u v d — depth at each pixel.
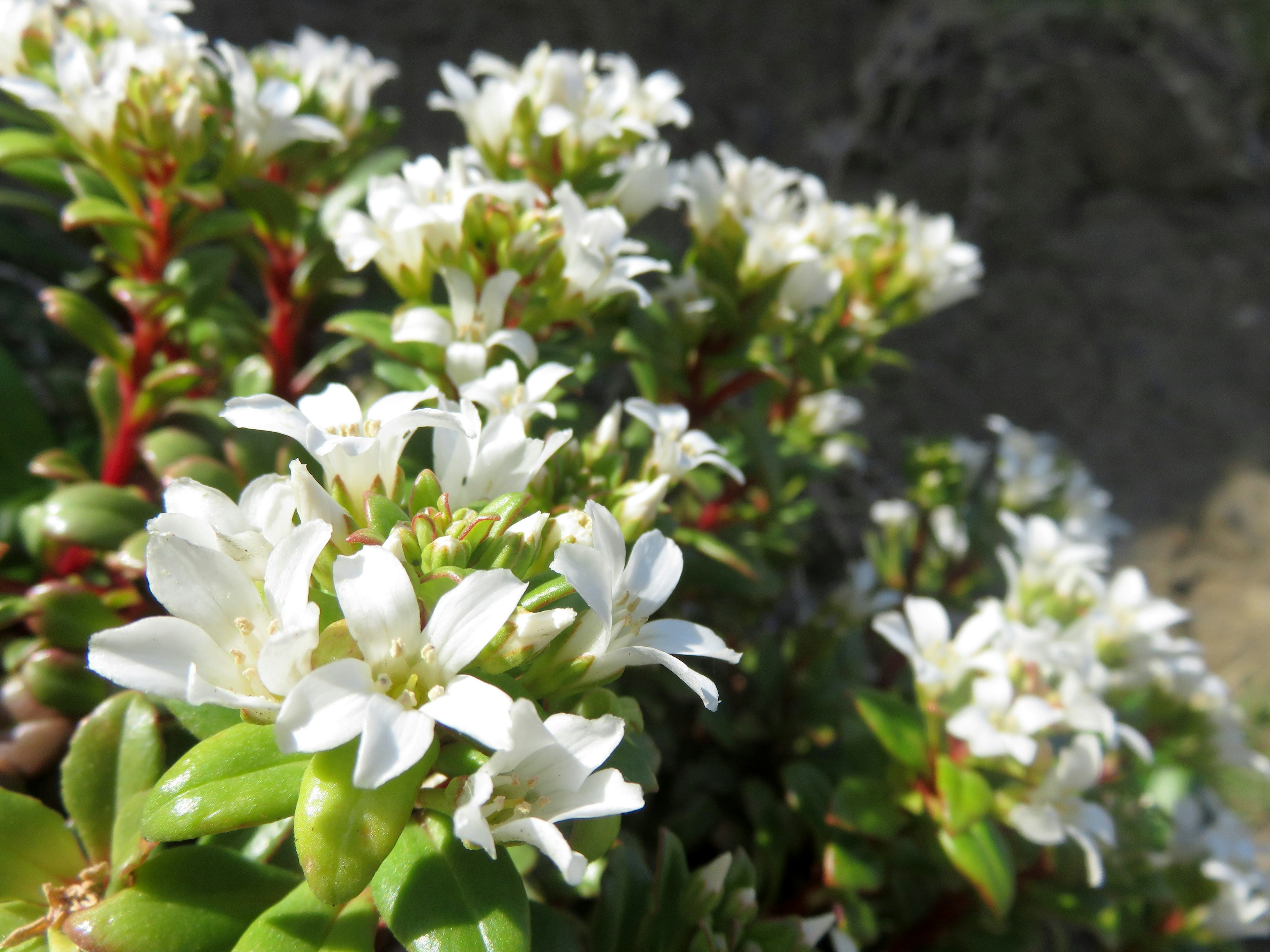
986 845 0.10
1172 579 0.21
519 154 0.11
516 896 0.06
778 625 0.16
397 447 0.07
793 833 0.12
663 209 0.21
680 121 0.12
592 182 0.11
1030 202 0.26
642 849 0.12
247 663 0.06
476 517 0.06
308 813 0.06
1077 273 0.25
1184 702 0.13
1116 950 0.12
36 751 0.09
